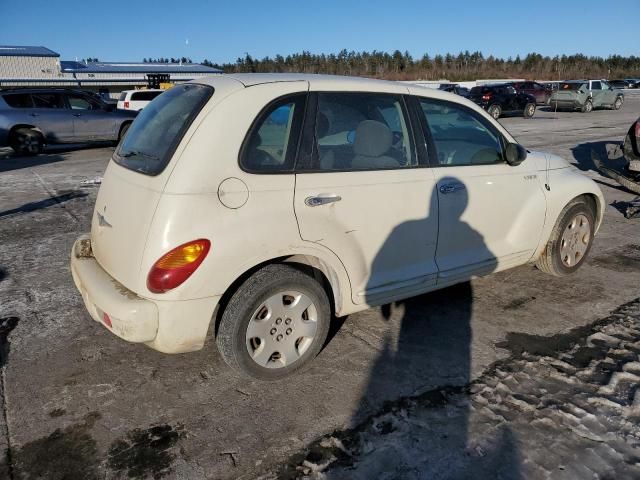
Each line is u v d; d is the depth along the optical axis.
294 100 2.96
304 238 2.92
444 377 3.14
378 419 2.76
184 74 45.62
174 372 3.22
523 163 4.07
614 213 6.93
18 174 10.48
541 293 4.31
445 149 3.61
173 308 2.65
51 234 6.12
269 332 2.96
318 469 2.42
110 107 14.70
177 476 2.39
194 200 2.62
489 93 23.98
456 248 3.70
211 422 2.75
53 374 3.20
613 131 16.48
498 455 2.49
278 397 2.96
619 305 4.07
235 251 2.70
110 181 3.22
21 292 4.41
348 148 3.13
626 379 3.08
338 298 3.19
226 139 2.72
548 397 2.93
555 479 2.34
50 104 13.81
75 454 2.53
